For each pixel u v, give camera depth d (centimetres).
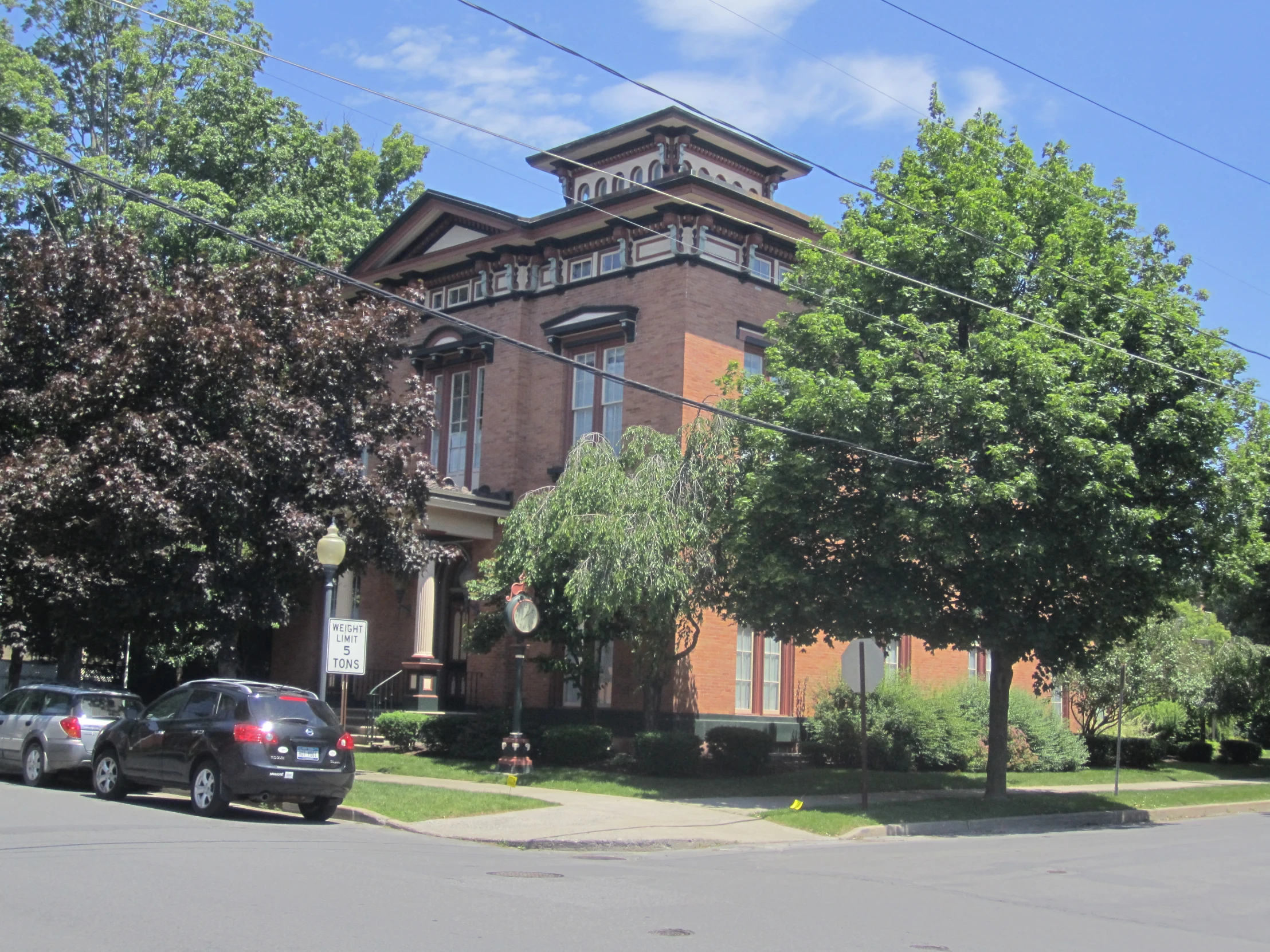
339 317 2298
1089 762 3178
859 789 2195
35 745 1856
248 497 2047
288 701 1547
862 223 2175
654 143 3186
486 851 1354
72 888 907
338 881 999
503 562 2330
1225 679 3553
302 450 2078
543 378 2861
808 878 1201
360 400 2256
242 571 2148
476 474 2958
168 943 733
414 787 1852
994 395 1844
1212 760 3809
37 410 2083
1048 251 2000
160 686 3278
